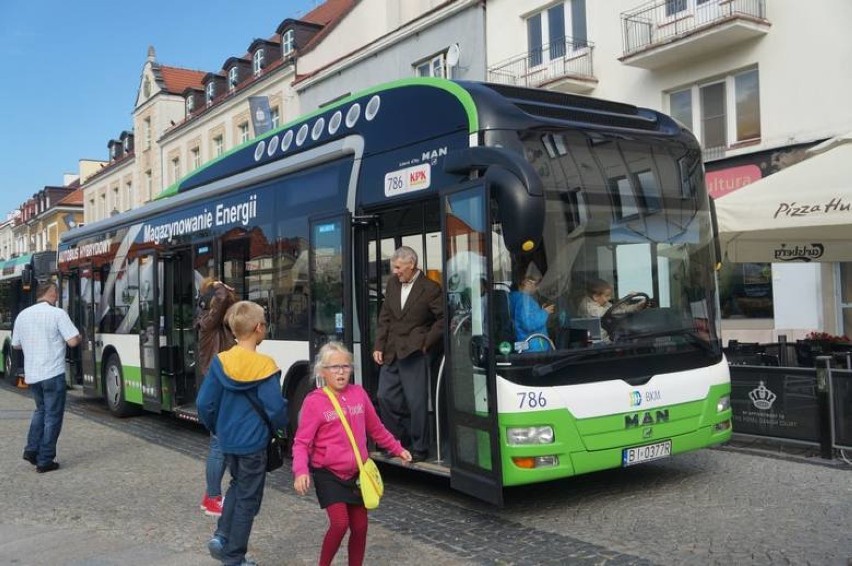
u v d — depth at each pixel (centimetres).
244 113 3469
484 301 571
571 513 615
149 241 1147
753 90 1522
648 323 626
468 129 609
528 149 598
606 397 587
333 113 790
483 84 631
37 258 1772
